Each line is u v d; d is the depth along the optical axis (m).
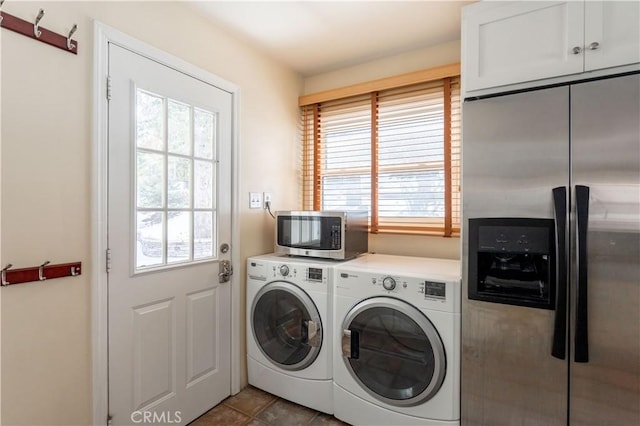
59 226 1.31
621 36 1.25
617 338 1.23
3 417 1.17
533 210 1.37
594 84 1.27
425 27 2.09
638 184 1.20
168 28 1.75
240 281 2.21
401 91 2.42
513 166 1.42
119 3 1.52
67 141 1.33
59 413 1.31
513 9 1.45
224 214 2.08
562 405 1.33
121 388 1.53
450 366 1.54
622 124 1.22
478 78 1.52
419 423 1.62
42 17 1.25
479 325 1.49
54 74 1.29
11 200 1.18
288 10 1.89
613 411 1.25
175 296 1.79
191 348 1.88
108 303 1.48
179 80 1.79
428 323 1.58
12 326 1.19
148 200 1.65
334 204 2.74
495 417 1.46
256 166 2.35
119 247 1.52
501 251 1.43
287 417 1.92
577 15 1.32
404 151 2.44
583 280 1.26
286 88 2.67
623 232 1.22
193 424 1.85
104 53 1.45
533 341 1.38
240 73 2.22
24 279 1.21
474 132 1.50
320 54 2.45
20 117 1.20
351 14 1.94
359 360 1.77
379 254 2.46
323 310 1.90
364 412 1.76
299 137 2.83
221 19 1.98
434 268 1.82
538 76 1.39
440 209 2.31
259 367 2.17
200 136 1.94
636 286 1.21
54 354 1.30
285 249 2.25
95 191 1.42
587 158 1.27
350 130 2.68
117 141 1.50
